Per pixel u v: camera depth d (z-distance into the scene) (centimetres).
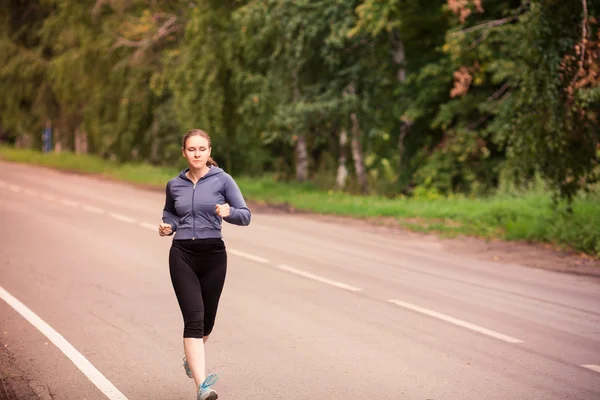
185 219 522
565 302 878
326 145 3462
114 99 3316
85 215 1698
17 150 4403
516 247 1330
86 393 551
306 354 652
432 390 563
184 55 2569
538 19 1322
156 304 837
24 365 614
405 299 877
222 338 702
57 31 3778
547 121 1336
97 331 721
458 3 1823
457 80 2130
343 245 1317
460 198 2097
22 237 1348
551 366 624
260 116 2394
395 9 2100
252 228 1527
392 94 2520
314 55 2275
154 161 3497
